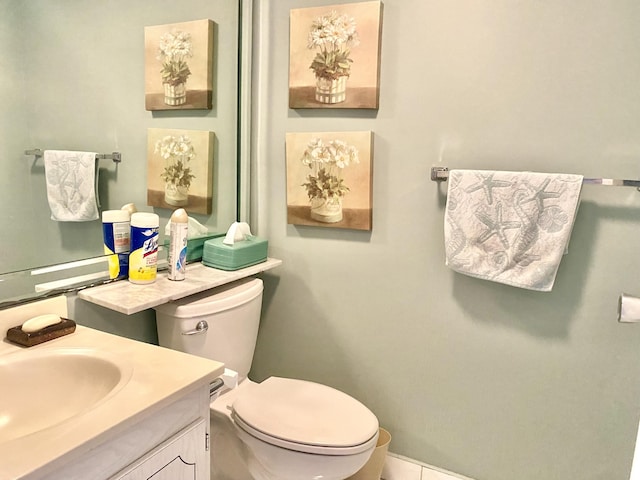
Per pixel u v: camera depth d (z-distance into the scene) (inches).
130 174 59.1
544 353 62.3
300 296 76.2
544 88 58.4
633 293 57.2
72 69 51.4
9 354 41.0
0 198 45.4
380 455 67.6
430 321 68.0
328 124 70.3
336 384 75.4
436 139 64.4
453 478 69.0
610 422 60.2
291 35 69.9
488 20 60.0
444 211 65.1
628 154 55.7
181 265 59.3
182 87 65.4
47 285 49.5
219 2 69.3
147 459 35.2
